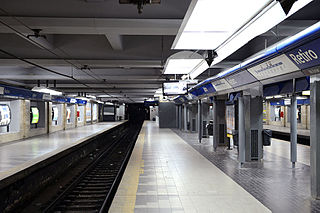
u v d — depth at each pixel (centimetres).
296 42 484
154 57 1016
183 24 487
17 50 987
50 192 821
